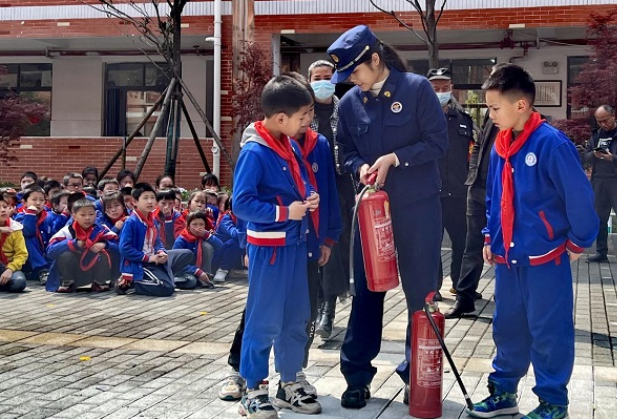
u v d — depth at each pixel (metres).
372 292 4.21
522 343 3.96
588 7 13.27
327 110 5.34
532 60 15.02
